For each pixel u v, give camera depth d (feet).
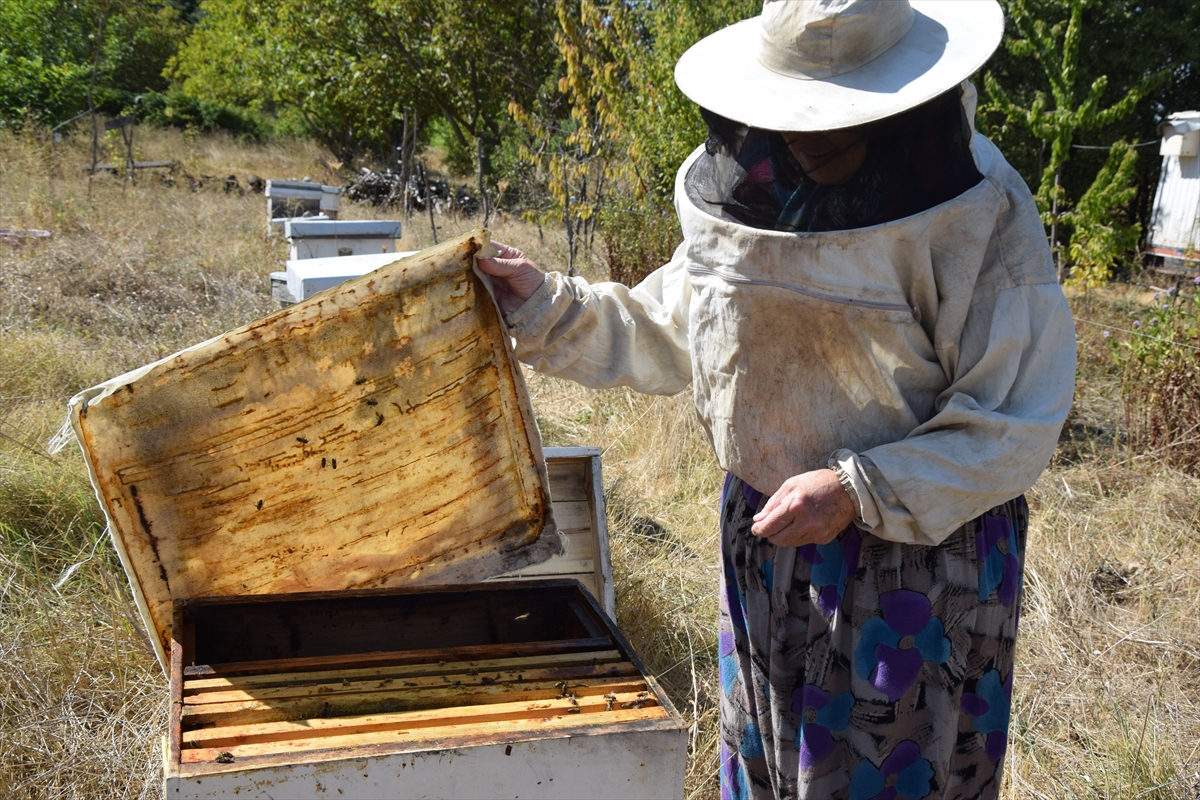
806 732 4.58
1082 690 8.61
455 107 58.54
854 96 4.04
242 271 23.12
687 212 4.77
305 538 5.00
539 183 33.76
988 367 4.29
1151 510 13.09
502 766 3.65
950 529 4.21
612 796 3.84
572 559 8.71
